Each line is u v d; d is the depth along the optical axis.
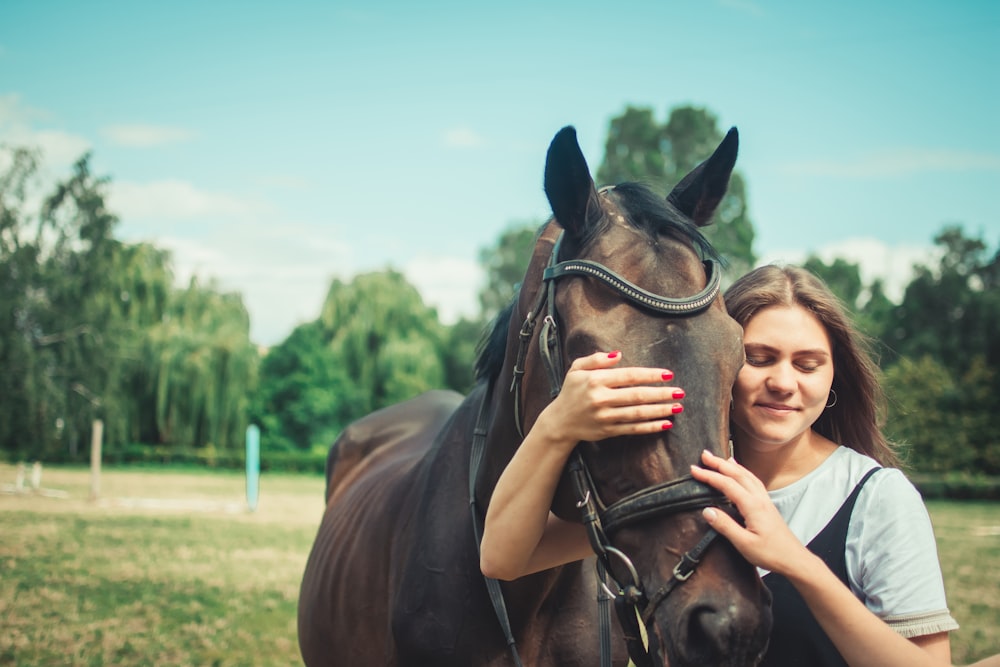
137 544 9.09
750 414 1.79
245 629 5.54
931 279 43.19
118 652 4.91
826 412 2.03
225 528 10.99
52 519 11.23
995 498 24.11
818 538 1.70
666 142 42.72
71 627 5.41
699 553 1.38
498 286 53.91
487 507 2.03
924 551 1.59
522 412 1.88
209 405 32.19
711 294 1.58
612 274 1.60
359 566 2.47
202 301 34.94
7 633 5.19
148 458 30.66
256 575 7.46
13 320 28.58
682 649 1.34
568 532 1.87
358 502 2.90
